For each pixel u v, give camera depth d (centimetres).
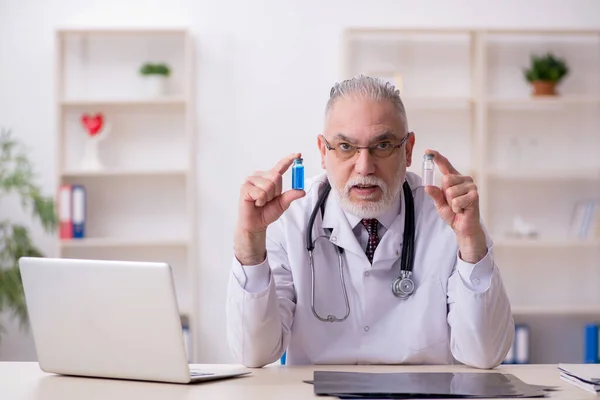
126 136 439
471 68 442
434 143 446
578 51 451
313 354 195
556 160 452
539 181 453
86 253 440
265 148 440
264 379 161
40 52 435
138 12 437
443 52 445
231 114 439
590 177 454
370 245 198
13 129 436
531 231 439
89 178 439
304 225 202
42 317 162
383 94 184
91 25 436
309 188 207
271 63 439
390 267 196
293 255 199
